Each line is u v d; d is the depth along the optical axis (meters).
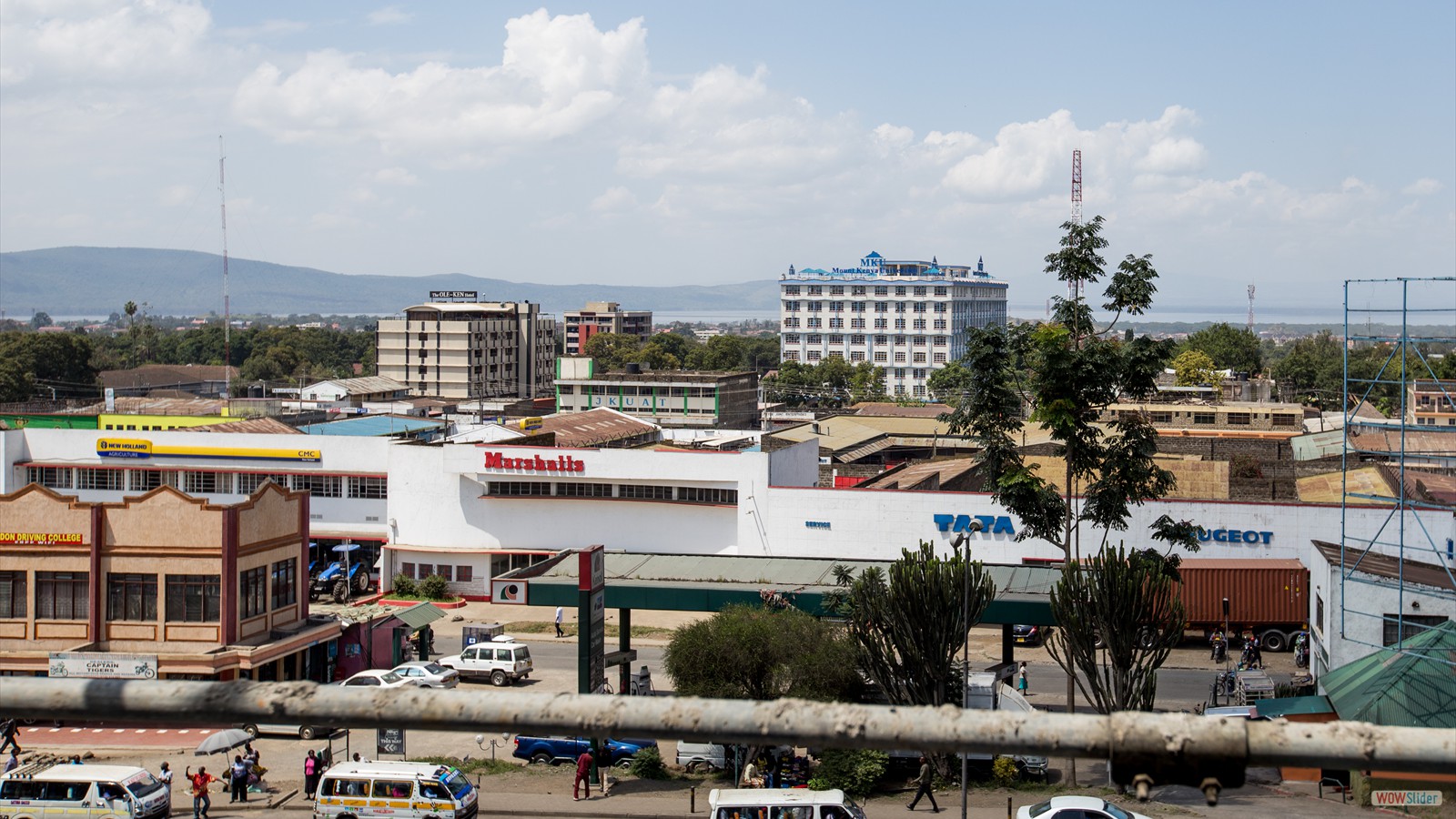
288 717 8.45
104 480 88.38
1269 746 7.77
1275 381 187.75
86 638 55.34
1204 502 70.38
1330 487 85.19
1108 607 43.28
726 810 36.25
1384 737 7.69
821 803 36.25
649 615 77.75
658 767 46.69
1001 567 59.84
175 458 87.75
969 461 97.38
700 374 194.62
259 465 87.31
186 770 45.59
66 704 8.49
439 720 8.43
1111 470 48.97
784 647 45.44
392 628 61.31
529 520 83.06
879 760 43.69
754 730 8.26
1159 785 7.85
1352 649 52.47
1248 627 65.62
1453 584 52.28
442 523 83.94
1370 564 54.88
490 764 47.75
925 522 75.69
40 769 41.34
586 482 82.19
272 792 44.84
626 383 187.50
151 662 53.47
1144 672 43.81
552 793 43.78
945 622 43.22
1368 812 40.06
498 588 83.50
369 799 39.41
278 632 58.19
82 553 55.28
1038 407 48.84
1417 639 46.88
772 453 80.62
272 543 58.59
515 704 8.42
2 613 55.62
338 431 102.69
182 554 55.22
